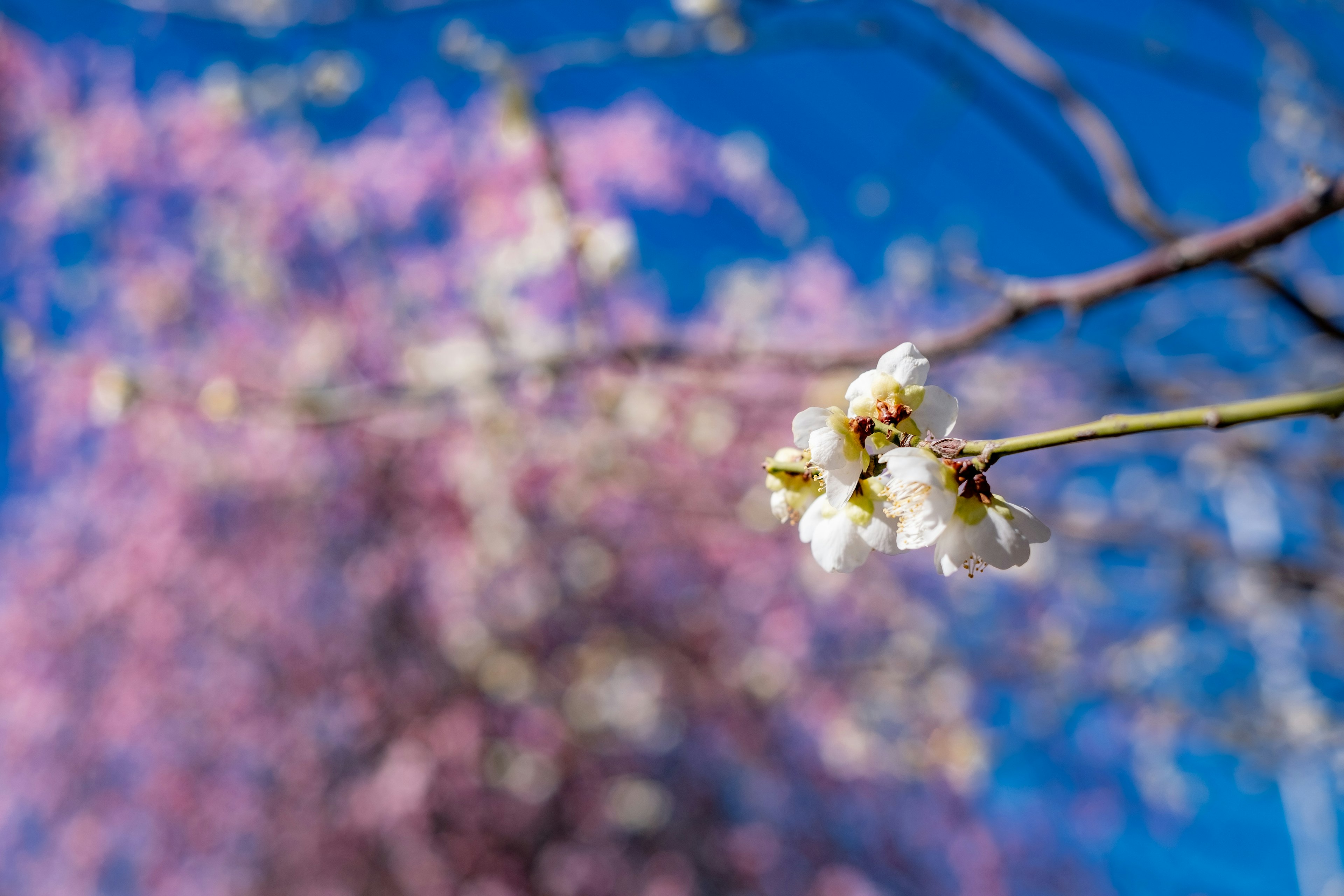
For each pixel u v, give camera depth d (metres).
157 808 8.00
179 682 8.02
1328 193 1.54
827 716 7.67
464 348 4.53
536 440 5.68
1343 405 0.89
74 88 8.12
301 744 7.96
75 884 8.15
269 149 8.45
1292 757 4.64
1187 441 4.29
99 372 3.96
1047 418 4.32
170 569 7.93
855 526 1.19
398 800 7.46
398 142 8.38
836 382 3.63
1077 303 2.00
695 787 8.62
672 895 8.18
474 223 7.97
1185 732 5.83
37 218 8.23
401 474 7.72
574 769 8.12
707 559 7.95
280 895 7.76
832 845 8.58
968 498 1.15
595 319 3.07
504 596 7.77
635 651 8.00
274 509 8.03
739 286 8.10
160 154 8.30
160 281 8.34
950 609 7.67
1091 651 5.82
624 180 8.39
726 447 6.03
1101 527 4.01
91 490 8.12
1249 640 4.80
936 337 2.34
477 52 3.29
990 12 2.45
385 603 7.96
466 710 7.80
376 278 8.33
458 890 7.68
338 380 7.91
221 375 7.95
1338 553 3.78
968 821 8.42
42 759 8.11
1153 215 2.18
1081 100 2.33
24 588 8.19
